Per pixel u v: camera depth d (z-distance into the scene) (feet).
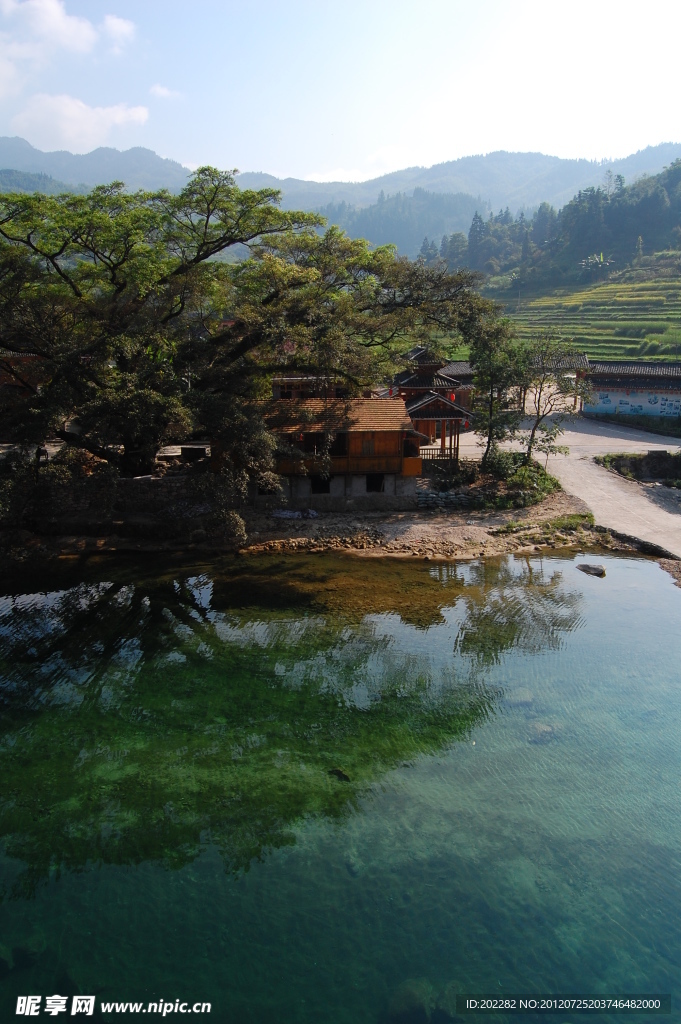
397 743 56.95
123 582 94.79
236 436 98.37
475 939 38.81
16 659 71.82
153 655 72.74
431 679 67.72
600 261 499.10
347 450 123.85
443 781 52.24
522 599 89.86
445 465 141.49
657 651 74.59
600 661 72.18
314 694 64.59
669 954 38.06
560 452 148.46
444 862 44.21
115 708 61.87
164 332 103.40
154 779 51.93
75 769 53.01
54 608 85.51
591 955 37.86
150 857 44.42
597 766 54.29
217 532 111.24
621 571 101.19
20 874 42.91
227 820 47.75
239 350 118.73
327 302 128.26
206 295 121.70
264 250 114.73
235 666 70.18
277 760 54.49
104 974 36.65
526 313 410.31
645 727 59.77
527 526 119.14
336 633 78.54
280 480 120.78
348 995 35.47
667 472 156.56
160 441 101.91
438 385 158.92
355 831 46.83
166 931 39.29
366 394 167.94
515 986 36.06
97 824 47.21
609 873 43.50
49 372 96.94
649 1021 34.17
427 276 134.00
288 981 36.37
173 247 117.70
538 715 61.57
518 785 51.90
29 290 105.91
